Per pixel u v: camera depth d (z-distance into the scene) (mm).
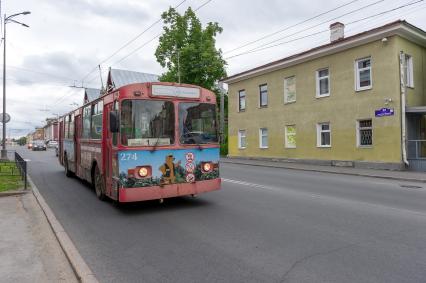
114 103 8758
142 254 5629
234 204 9438
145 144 8414
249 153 29281
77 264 5039
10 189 11578
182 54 35594
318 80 23141
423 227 6941
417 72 20203
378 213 8234
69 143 15797
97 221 7816
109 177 9250
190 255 5520
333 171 18453
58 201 10250
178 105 8906
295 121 24734
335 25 24234
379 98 19375
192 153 9008
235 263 5129
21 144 137250
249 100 29188
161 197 8547
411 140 18609
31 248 5906
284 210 8625
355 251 5531
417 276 4547
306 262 5094
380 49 19297
